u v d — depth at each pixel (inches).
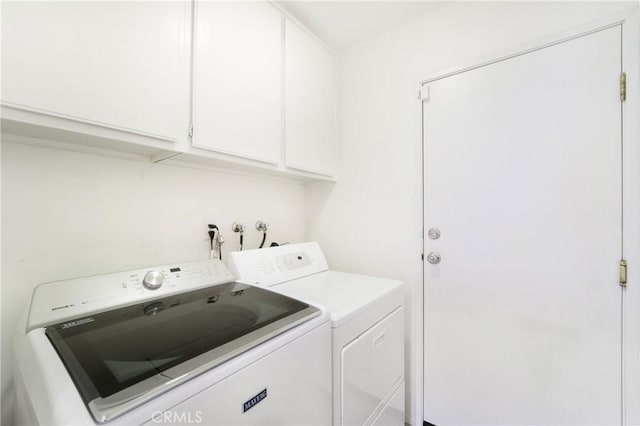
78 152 40.6
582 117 45.5
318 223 80.2
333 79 74.0
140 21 35.7
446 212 59.0
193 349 24.1
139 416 17.6
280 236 74.5
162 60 38.0
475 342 55.3
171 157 45.6
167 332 27.8
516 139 51.3
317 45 67.6
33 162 36.9
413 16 63.0
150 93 36.7
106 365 21.5
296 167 61.1
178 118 39.8
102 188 42.9
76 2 30.6
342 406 37.1
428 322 60.9
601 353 43.8
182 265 44.1
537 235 49.3
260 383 25.6
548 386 48.1
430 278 60.9
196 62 41.6
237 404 23.5
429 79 61.4
